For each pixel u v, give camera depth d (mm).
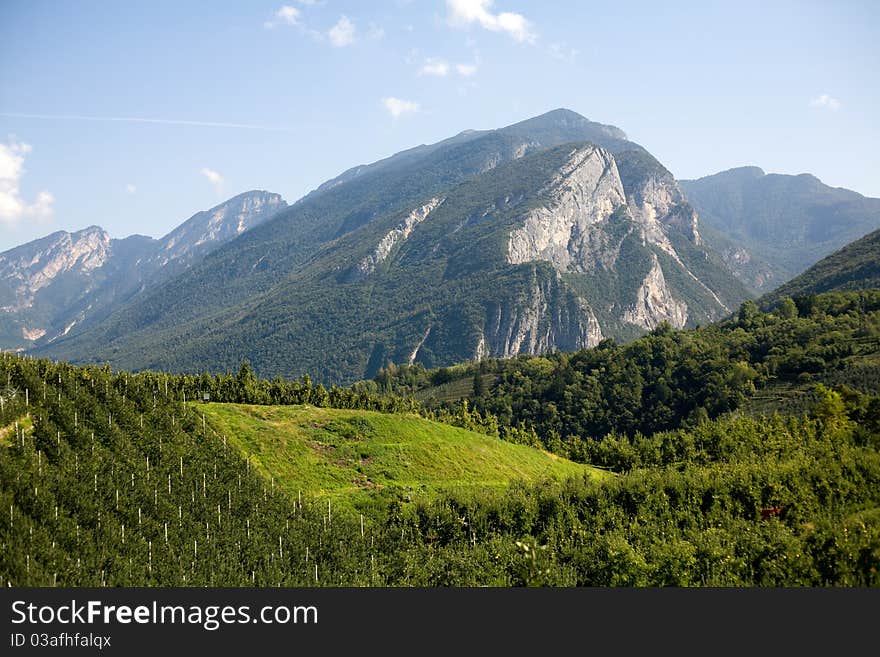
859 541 45000
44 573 37562
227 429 74062
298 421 83250
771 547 47406
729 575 45750
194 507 51688
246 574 45594
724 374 170875
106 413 58812
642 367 196500
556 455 124375
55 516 41906
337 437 81500
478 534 59375
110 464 51406
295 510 57156
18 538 38625
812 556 45812
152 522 46938
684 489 62719
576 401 190875
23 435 48781
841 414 92062
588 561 49781
